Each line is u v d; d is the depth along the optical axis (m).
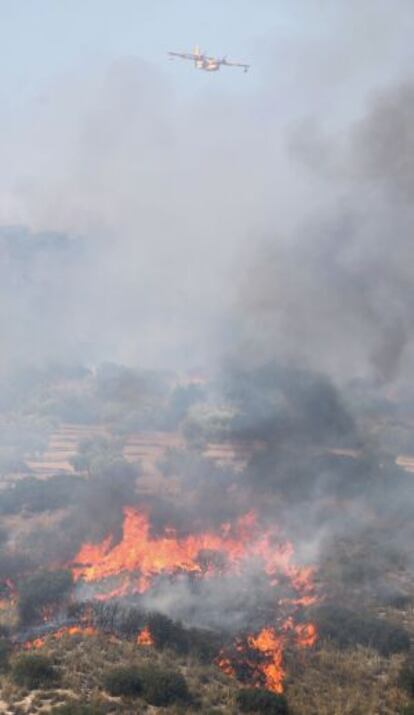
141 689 66.06
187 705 65.06
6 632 76.62
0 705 62.59
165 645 74.81
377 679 72.62
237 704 65.62
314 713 65.69
